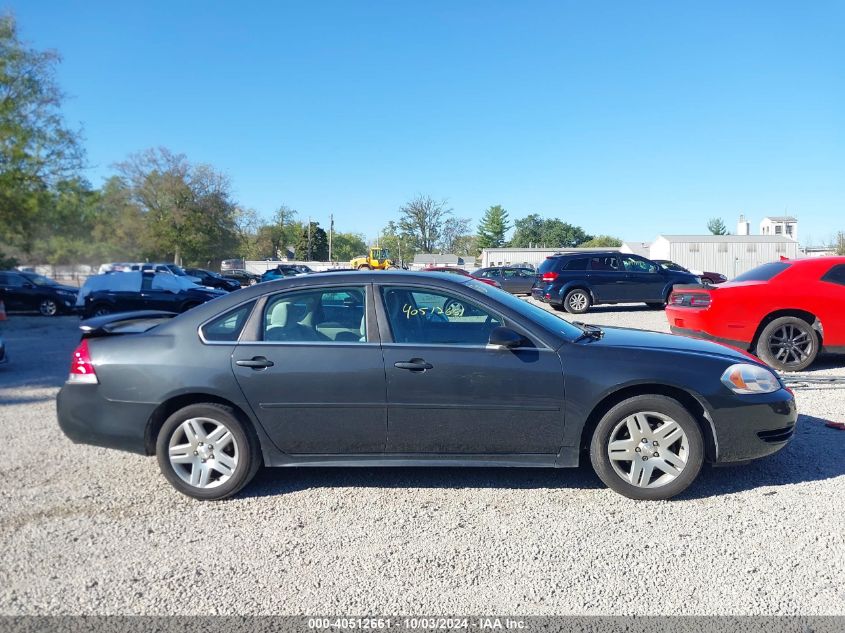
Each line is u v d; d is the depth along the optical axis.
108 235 51.94
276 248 104.44
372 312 4.45
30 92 26.86
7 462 5.25
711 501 4.28
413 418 4.32
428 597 3.16
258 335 4.45
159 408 4.43
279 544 3.75
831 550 3.56
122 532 3.94
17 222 27.92
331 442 4.38
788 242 47.41
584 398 4.25
